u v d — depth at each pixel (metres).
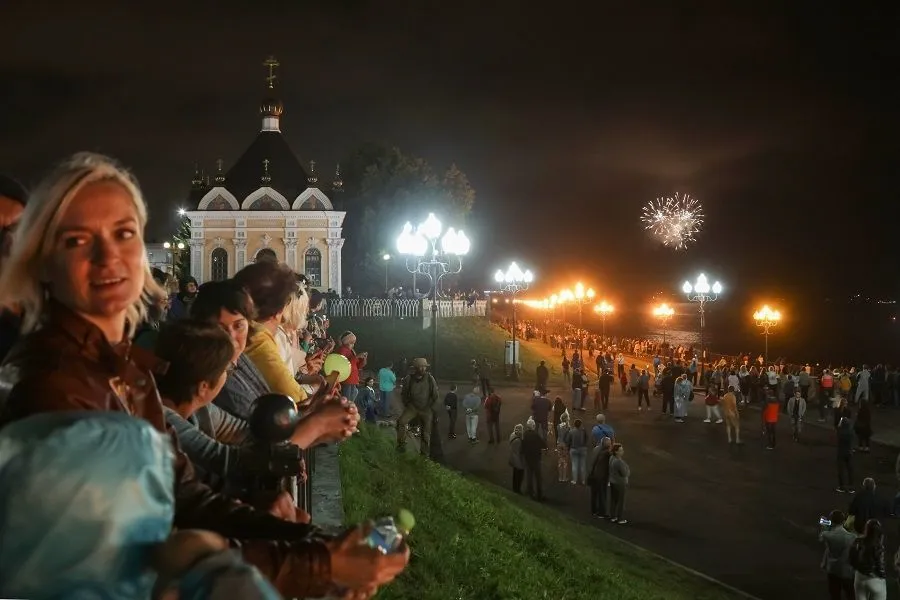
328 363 6.20
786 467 28.28
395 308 58.56
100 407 2.09
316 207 60.72
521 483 24.11
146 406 2.30
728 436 32.88
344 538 2.12
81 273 2.21
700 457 29.72
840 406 32.25
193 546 1.64
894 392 41.22
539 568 11.30
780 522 21.84
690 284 52.59
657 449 30.97
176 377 3.22
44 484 1.56
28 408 2.01
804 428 35.28
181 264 62.81
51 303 2.25
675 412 36.84
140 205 2.38
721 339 114.00
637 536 20.31
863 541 14.34
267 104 64.12
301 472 3.38
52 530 1.56
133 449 1.65
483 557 10.09
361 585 2.11
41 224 2.23
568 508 22.56
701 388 45.56
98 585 1.59
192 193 63.16
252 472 3.15
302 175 63.22
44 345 2.15
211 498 2.38
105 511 1.58
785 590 16.89
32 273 2.24
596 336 69.75
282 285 5.03
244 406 4.41
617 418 37.28
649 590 13.45
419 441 20.52
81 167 2.27
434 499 12.84
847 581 15.12
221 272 60.50
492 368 49.78
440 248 23.41
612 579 12.81
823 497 24.52
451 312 61.72
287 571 2.05
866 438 30.70
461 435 32.25
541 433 28.66
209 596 1.55
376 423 23.67
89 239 2.24
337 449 12.56
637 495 24.44
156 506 1.67
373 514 9.70
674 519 21.95
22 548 1.56
